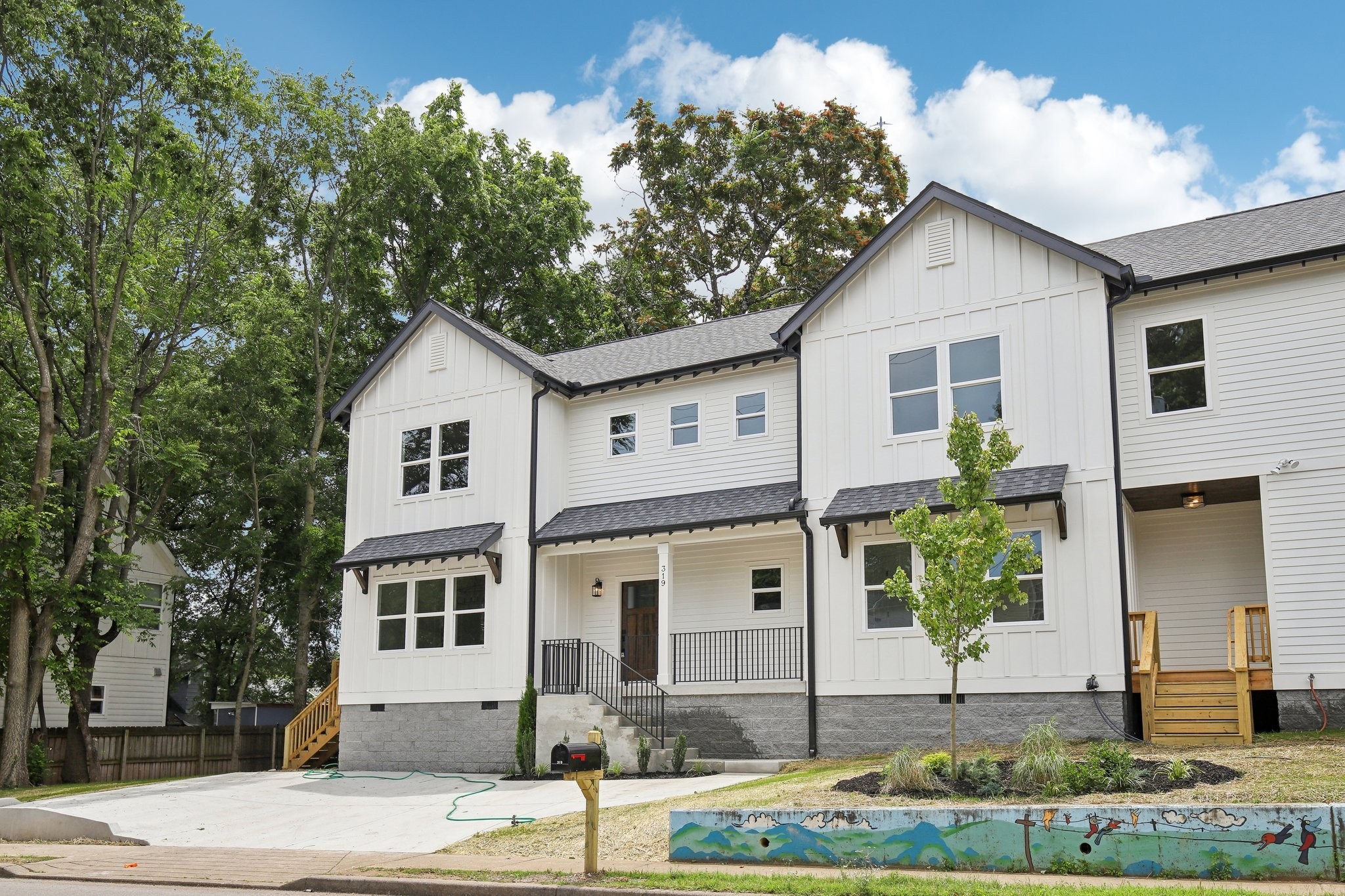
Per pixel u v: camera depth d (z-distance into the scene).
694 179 47.38
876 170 47.12
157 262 28.22
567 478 24.66
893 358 20.08
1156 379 18.75
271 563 37.31
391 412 25.89
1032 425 18.58
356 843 14.63
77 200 26.45
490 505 23.89
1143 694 17.03
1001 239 19.42
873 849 10.79
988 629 18.19
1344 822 9.25
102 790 22.14
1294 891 8.66
